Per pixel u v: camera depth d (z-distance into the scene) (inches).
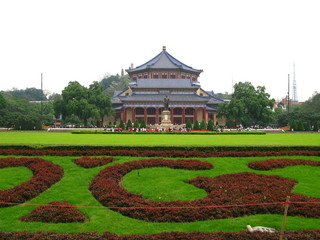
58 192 703.7
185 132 2484.0
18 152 1039.6
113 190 682.2
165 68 5078.7
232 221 543.5
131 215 567.5
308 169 921.5
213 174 863.7
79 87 3912.4
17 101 5433.1
